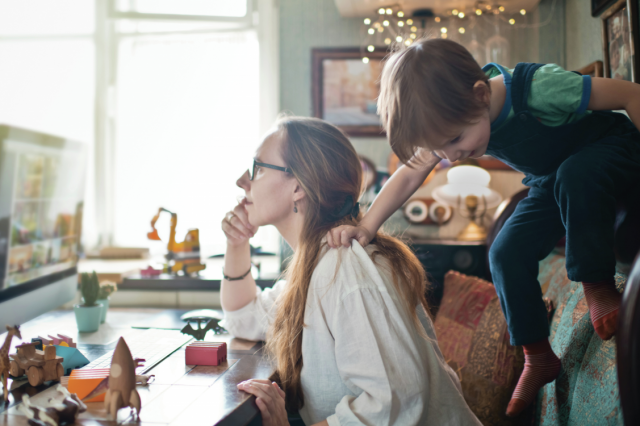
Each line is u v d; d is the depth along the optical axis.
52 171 1.14
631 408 0.52
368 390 0.73
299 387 0.88
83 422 0.64
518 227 1.09
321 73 2.33
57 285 1.16
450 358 1.44
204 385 0.80
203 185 2.63
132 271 2.08
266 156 1.00
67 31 2.66
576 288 1.17
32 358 0.79
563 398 1.02
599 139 0.95
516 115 0.95
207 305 2.05
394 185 1.02
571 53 2.11
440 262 1.96
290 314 0.89
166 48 2.63
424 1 2.08
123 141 2.66
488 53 2.23
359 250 0.86
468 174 2.15
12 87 2.67
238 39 2.60
